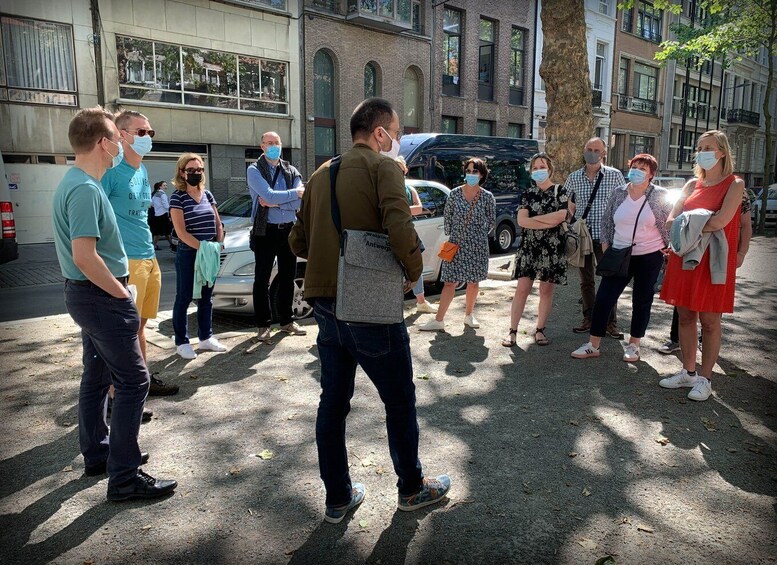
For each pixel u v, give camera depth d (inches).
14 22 605.3
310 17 806.5
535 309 276.7
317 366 192.2
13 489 117.7
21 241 636.7
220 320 273.3
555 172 404.2
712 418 151.6
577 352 201.6
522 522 105.7
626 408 157.9
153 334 228.5
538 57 1129.4
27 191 634.8
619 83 1312.7
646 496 114.3
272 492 116.0
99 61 652.7
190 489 117.1
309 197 104.1
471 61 1019.3
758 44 801.6
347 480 106.0
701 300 157.5
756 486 118.0
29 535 102.1
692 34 817.5
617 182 232.8
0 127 611.5
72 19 631.2
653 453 132.3
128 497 112.5
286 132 812.6
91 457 121.8
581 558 95.7
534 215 206.7
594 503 111.9
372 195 96.4
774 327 243.9
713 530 103.1
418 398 165.3
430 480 113.1
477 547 98.8
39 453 133.2
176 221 192.7
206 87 735.7
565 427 146.0
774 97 1913.1
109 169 146.5
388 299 96.6
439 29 960.9
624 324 247.8
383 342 97.8
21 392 169.9
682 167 1483.8
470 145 542.6
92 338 109.9
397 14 872.3
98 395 121.2
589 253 219.9
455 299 306.8
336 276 98.0
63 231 106.7
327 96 863.1
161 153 711.7
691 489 116.7
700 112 1582.2
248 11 752.3
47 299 332.2
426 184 330.0
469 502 112.3
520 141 593.9
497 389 172.2
